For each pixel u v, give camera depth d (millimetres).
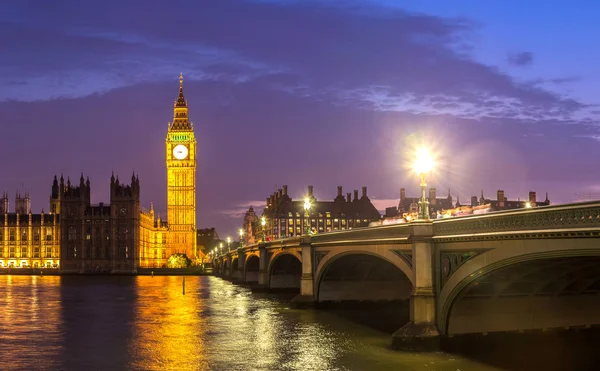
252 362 49125
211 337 61625
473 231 41938
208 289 139000
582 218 32281
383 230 56812
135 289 140375
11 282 179500
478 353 47406
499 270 40500
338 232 72375
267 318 75562
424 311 47625
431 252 47594
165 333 64812
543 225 35062
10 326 71188
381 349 52062
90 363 50062
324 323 69812
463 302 47812
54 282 180375
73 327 70125
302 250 85438
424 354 46875
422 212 48375
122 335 63844
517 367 43375
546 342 48625
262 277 122688
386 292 84375
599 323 49750
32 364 49906
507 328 48281
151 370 47438
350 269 82312
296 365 47469
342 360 48250
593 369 42500
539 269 41562
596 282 49281
